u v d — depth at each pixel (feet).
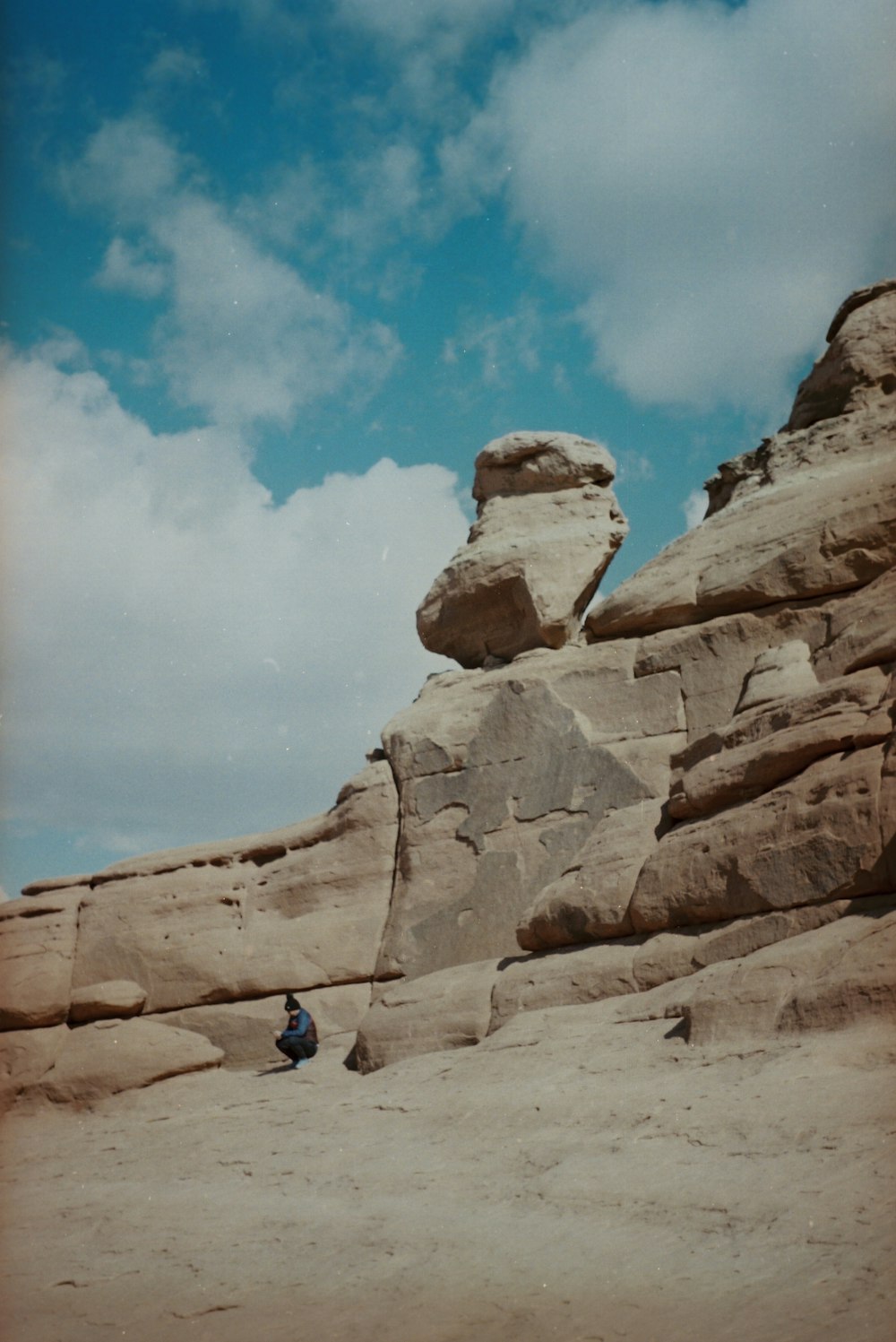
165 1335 20.77
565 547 61.00
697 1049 31.63
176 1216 29.43
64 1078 56.24
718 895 38.50
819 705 39.17
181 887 61.82
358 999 55.62
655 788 51.31
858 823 34.83
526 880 53.06
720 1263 19.12
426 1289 20.44
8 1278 26.13
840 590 50.29
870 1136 22.84
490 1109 32.01
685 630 53.98
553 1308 18.61
